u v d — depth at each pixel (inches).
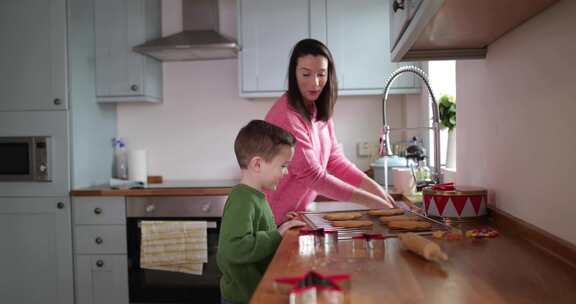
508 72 55.1
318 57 63.6
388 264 38.2
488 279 33.7
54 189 110.7
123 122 133.2
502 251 42.8
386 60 113.7
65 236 110.6
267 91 116.3
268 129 54.6
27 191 111.8
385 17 113.6
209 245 105.5
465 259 39.7
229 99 130.0
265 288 31.6
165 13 130.5
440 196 60.1
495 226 56.0
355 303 28.5
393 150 120.0
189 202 106.3
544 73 45.9
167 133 131.9
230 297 52.9
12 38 112.1
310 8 114.7
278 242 51.4
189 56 125.0
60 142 110.8
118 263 109.0
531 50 48.7
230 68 129.8
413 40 53.7
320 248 44.1
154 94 126.2
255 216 53.7
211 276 104.8
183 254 104.7
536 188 48.2
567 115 41.4
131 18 120.0
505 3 43.0
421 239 41.1
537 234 45.5
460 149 76.4
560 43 42.4
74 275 111.0
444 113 87.7
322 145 71.6
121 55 120.4
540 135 47.1
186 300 105.6
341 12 114.4
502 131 57.4
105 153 126.7
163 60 130.2
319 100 68.3
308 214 64.8
